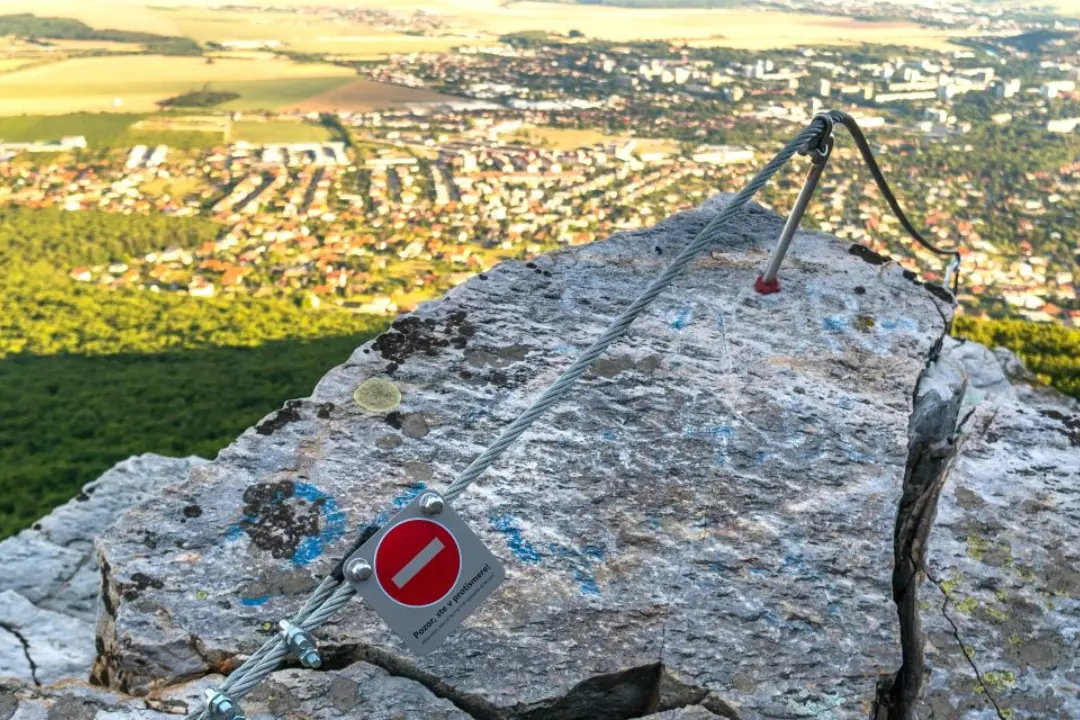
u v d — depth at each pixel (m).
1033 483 2.95
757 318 3.63
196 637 2.44
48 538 4.46
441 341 3.44
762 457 3.02
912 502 3.11
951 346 5.88
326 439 3.01
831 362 3.43
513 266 3.90
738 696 2.37
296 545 2.67
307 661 1.77
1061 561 2.68
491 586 2.01
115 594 2.56
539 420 3.10
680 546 2.73
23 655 3.03
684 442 3.05
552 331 3.52
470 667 2.42
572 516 2.80
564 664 2.43
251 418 18.17
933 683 2.37
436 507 1.94
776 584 2.63
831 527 2.80
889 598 2.60
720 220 2.43
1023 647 2.45
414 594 1.95
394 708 2.30
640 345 3.45
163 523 2.72
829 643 2.49
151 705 2.28
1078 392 13.18
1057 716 2.29
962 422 3.50
